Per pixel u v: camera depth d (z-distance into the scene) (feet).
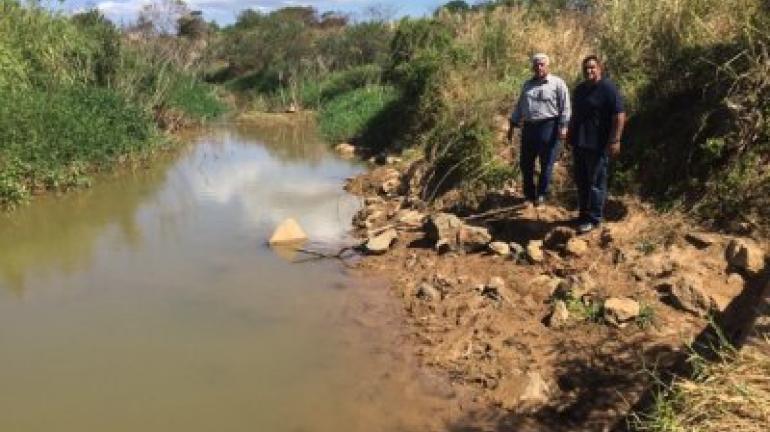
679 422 15.08
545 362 20.45
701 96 29.37
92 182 47.24
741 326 19.03
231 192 44.57
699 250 23.59
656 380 17.13
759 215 24.20
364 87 90.63
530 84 29.22
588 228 26.61
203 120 83.15
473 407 19.19
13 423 18.63
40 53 58.49
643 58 33.71
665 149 28.73
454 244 29.30
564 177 31.78
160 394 20.03
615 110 25.09
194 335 23.59
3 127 44.16
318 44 128.77
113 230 35.86
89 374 21.11
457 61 53.47
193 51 110.52
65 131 48.42
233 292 27.20
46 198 42.91
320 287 27.61
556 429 17.98
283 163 55.83
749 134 26.09
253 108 108.88
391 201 39.58
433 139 42.96
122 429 18.39
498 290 24.26
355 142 65.21
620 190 28.89
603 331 21.15
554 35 49.93
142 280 28.55
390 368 21.34
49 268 30.27
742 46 28.55
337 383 20.57
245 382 20.66
